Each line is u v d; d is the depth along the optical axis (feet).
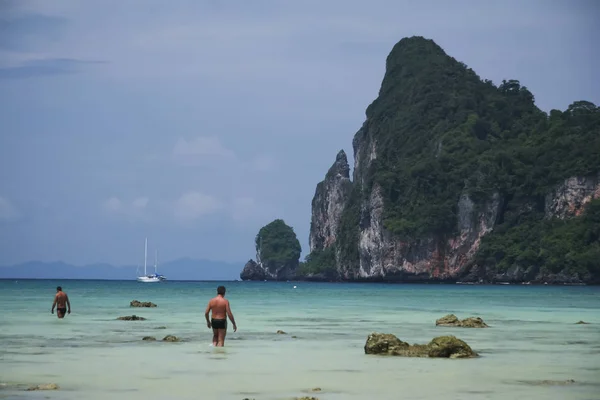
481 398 62.54
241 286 638.12
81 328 130.00
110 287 526.16
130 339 109.50
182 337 113.60
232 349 97.55
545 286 628.69
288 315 182.91
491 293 418.92
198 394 63.87
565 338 117.19
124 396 62.85
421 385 68.80
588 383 70.18
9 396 62.34
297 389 66.59
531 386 68.39
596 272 637.71
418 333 125.70
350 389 66.64
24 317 158.92
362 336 119.14
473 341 112.06
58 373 75.25
